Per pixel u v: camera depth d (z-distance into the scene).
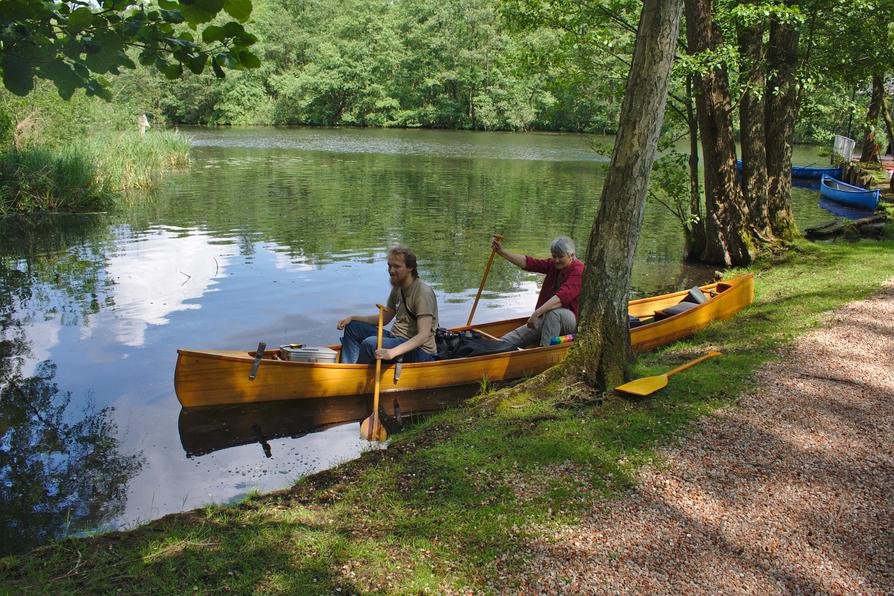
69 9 2.05
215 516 3.69
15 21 1.94
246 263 10.53
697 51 9.98
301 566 3.10
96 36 2.05
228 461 4.66
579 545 3.22
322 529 3.46
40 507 4.03
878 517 3.45
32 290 8.92
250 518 3.64
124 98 28.48
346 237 12.72
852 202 17.84
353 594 2.88
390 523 3.49
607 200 5.09
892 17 11.23
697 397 5.04
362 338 6.16
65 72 2.04
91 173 16.66
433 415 5.43
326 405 5.69
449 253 11.55
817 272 9.70
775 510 3.51
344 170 24.33
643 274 10.62
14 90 1.97
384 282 9.46
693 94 10.84
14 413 5.36
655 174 11.93
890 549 3.19
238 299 8.56
